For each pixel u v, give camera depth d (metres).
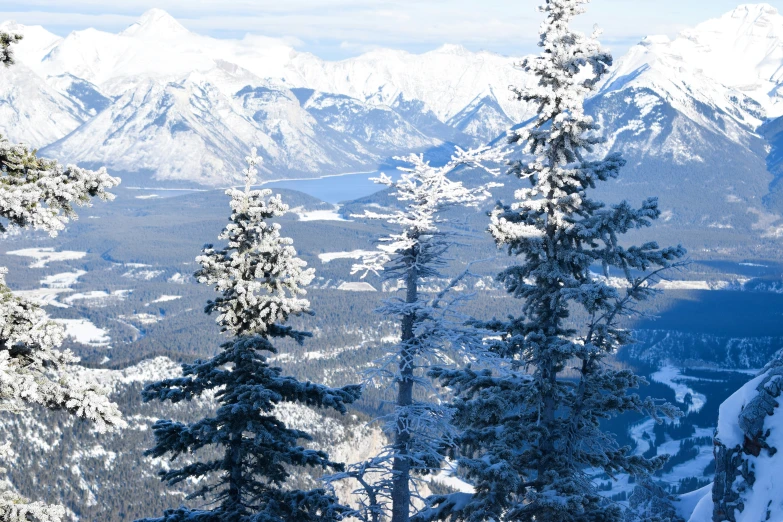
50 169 16.91
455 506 28.77
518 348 28.48
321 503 24.73
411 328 26.83
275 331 25.81
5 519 15.24
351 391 25.70
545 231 28.78
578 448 28.94
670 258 26.89
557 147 28.56
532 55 28.28
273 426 25.55
